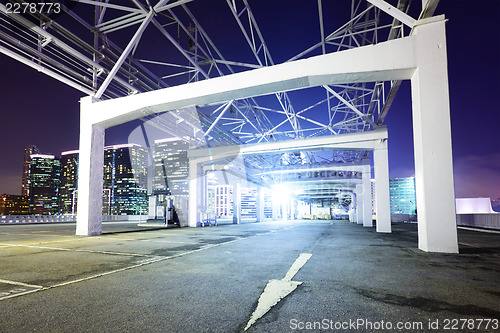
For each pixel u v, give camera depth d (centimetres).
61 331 282
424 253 809
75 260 683
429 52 873
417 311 343
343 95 2291
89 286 448
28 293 410
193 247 948
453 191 824
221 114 2025
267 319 316
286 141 2280
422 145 854
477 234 1698
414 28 899
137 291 421
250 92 1152
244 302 373
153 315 326
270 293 413
